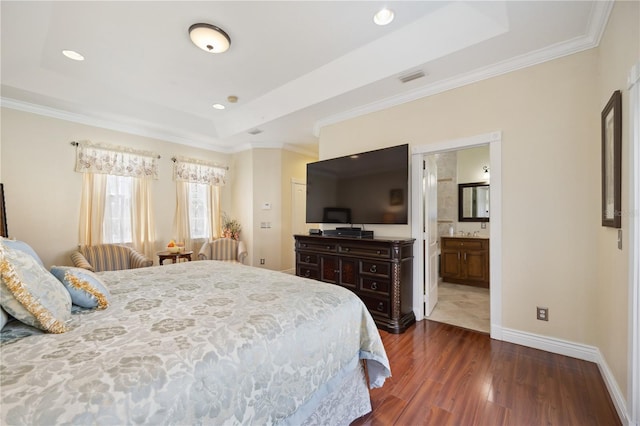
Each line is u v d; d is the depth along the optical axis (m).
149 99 3.69
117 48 2.61
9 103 3.19
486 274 4.45
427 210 3.21
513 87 2.48
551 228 2.30
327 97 3.23
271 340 1.05
